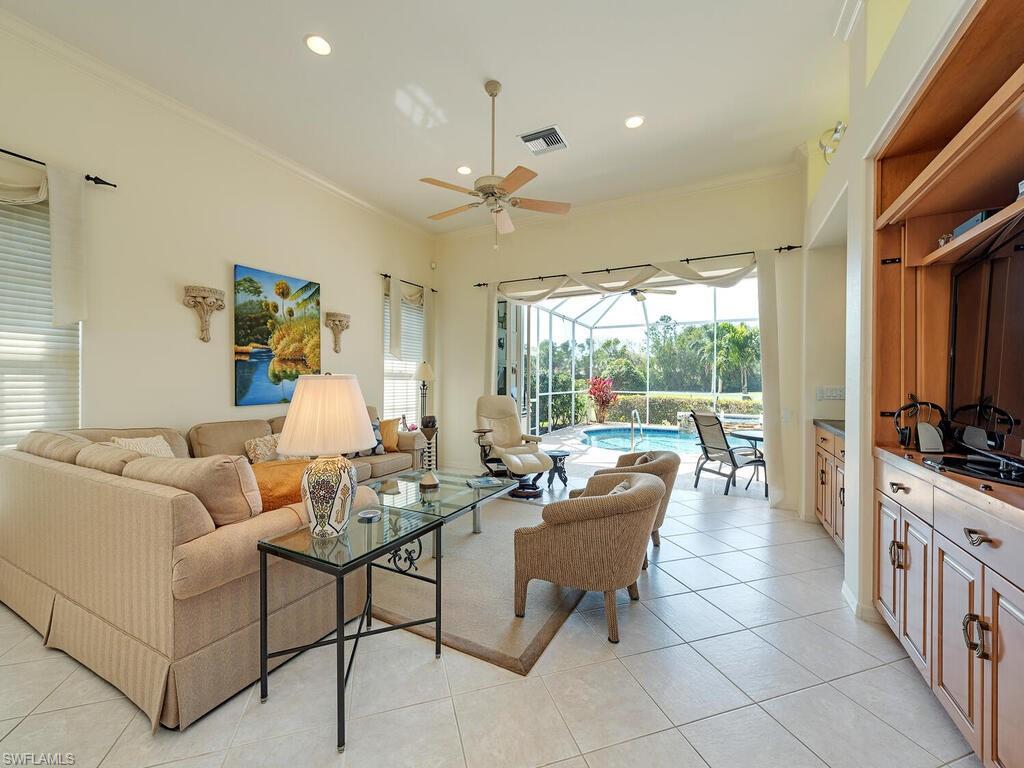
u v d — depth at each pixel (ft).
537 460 15.35
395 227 17.79
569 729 5.01
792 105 10.42
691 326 27.32
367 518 6.66
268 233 12.84
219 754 4.64
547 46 8.59
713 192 14.42
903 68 5.63
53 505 6.29
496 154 12.69
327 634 6.82
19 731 4.91
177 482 5.32
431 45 8.57
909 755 4.70
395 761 4.57
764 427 13.52
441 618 6.86
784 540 11.01
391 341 17.37
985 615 4.27
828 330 12.39
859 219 7.43
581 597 8.15
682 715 5.24
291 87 9.87
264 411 12.76
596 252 16.42
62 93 8.79
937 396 6.88
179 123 10.69
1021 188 4.45
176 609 4.87
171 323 10.59
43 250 8.77
